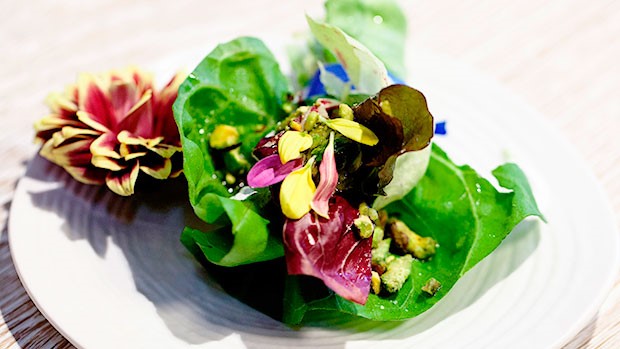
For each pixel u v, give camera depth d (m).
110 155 0.34
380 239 0.34
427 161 0.35
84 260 0.33
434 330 0.31
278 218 0.32
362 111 0.33
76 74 0.45
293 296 0.32
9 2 0.49
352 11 0.42
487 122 0.40
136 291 0.32
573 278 0.32
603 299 0.32
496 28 0.50
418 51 0.43
